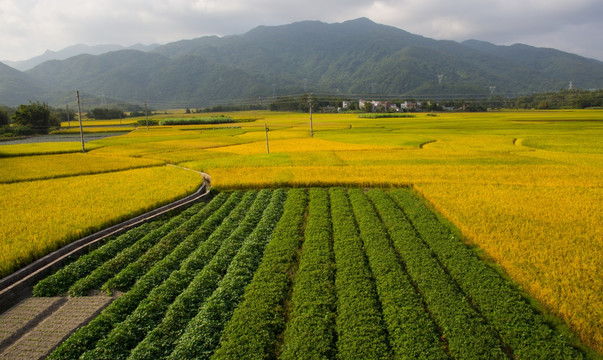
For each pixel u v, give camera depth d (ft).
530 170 123.85
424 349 36.86
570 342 38.22
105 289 50.93
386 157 159.12
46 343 40.19
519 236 62.59
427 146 194.49
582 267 51.19
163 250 62.49
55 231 67.26
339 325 40.98
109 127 419.13
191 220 77.82
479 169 126.82
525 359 35.76
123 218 77.15
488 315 42.19
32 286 52.95
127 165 145.28
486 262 55.98
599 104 540.93
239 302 46.60
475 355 35.88
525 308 43.04
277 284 49.60
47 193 96.99
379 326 40.37
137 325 42.27
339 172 123.24
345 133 279.90
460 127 305.53
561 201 84.12
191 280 52.80
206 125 392.47
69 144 232.32
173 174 124.77
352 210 85.46
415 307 43.32
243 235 68.18
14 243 61.16
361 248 61.00
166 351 38.40
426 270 52.11
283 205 88.28
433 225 70.49
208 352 37.70
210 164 146.51
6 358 37.88
